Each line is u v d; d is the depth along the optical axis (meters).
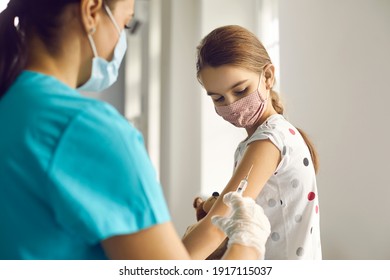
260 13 3.48
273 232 1.21
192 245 1.07
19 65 0.79
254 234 0.87
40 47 0.81
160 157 4.26
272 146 1.17
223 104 1.27
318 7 2.24
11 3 0.82
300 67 2.40
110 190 0.69
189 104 4.00
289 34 2.52
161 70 4.29
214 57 1.21
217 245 1.09
